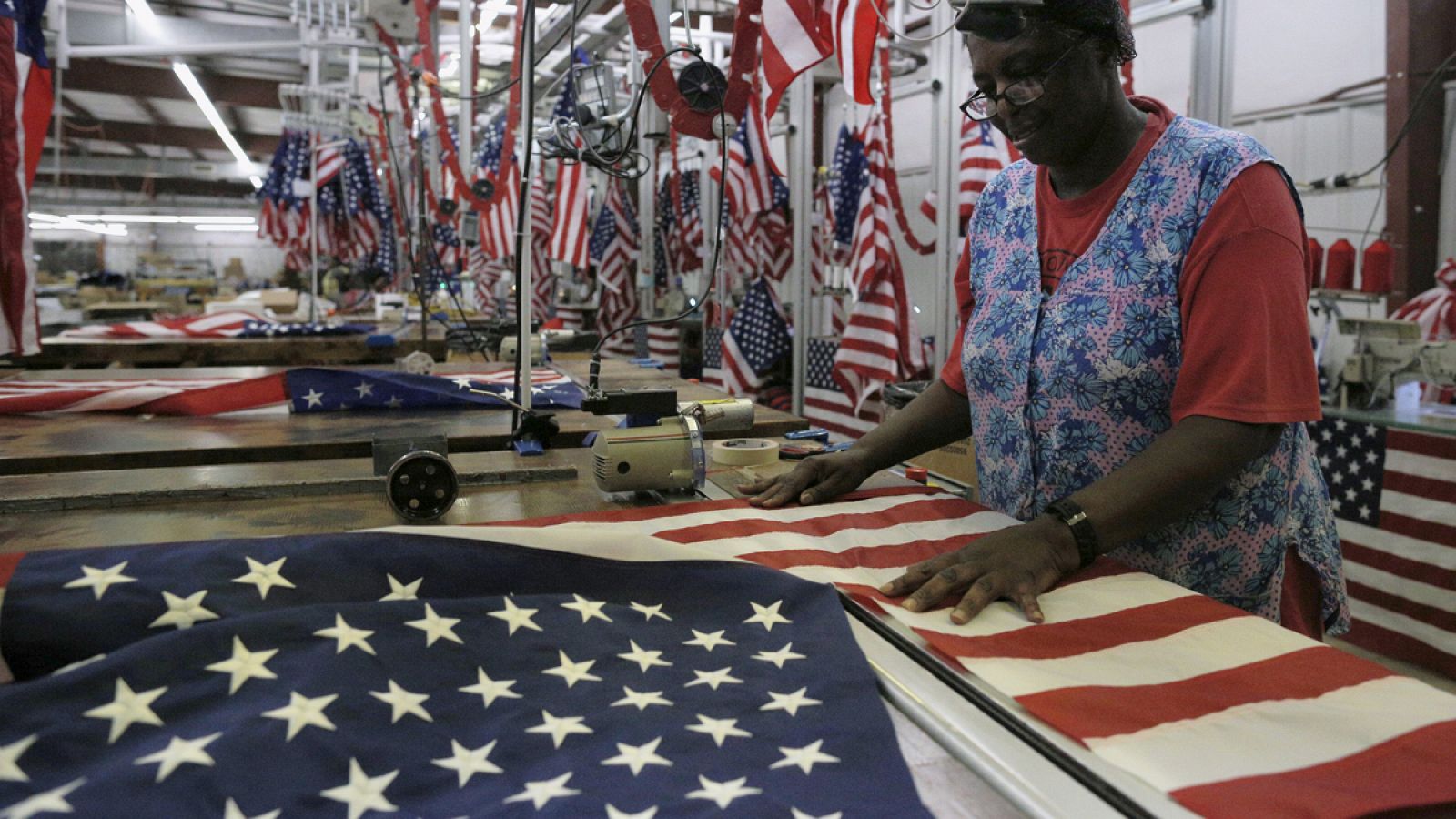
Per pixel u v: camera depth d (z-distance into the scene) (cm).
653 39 196
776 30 199
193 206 2422
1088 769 69
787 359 602
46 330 588
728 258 570
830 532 132
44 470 167
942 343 395
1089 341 130
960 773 71
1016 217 147
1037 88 121
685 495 155
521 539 102
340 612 83
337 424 206
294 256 925
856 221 443
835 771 70
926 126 646
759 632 95
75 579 85
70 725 67
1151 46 506
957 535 130
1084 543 108
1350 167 474
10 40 301
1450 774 67
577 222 530
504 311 694
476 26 452
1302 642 92
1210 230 118
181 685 72
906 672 88
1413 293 458
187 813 61
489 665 83
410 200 757
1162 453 112
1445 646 302
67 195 2092
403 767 68
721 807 64
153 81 1133
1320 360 359
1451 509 299
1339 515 340
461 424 206
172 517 137
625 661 88
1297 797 64
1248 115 520
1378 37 454
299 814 63
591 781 68
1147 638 94
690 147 703
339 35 579
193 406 220
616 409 151
